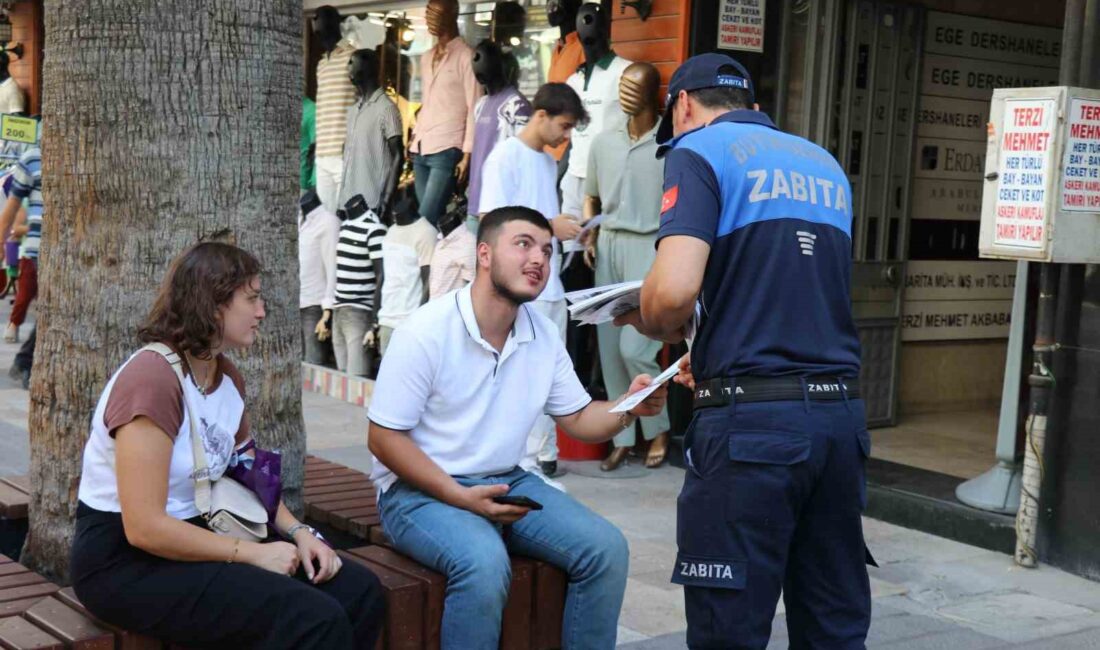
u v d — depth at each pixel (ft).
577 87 23.48
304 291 29.84
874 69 24.91
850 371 10.61
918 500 19.81
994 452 23.95
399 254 26.63
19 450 23.25
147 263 11.80
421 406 11.16
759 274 10.41
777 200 10.50
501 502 10.95
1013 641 15.16
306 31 31.76
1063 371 17.65
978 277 27.96
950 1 26.03
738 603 10.37
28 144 32.40
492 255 11.09
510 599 11.09
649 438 22.98
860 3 24.48
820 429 10.27
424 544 10.89
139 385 9.41
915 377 27.48
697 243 10.26
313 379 30.27
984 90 27.12
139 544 9.35
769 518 10.28
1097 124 16.71
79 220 11.87
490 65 25.52
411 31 28.43
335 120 29.63
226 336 9.82
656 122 21.97
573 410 12.15
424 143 27.45
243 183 12.16
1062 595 16.92
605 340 22.36
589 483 22.08
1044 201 16.65
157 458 9.36
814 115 23.98
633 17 22.94
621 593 11.26
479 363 11.28
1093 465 17.42
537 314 11.95
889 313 26.09
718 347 10.50
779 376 10.30
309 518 13.87
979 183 27.48
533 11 26.03
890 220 25.76
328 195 29.78
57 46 11.76
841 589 10.86
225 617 9.45
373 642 10.34
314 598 9.45
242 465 10.28
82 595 9.70
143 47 11.58
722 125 10.91
